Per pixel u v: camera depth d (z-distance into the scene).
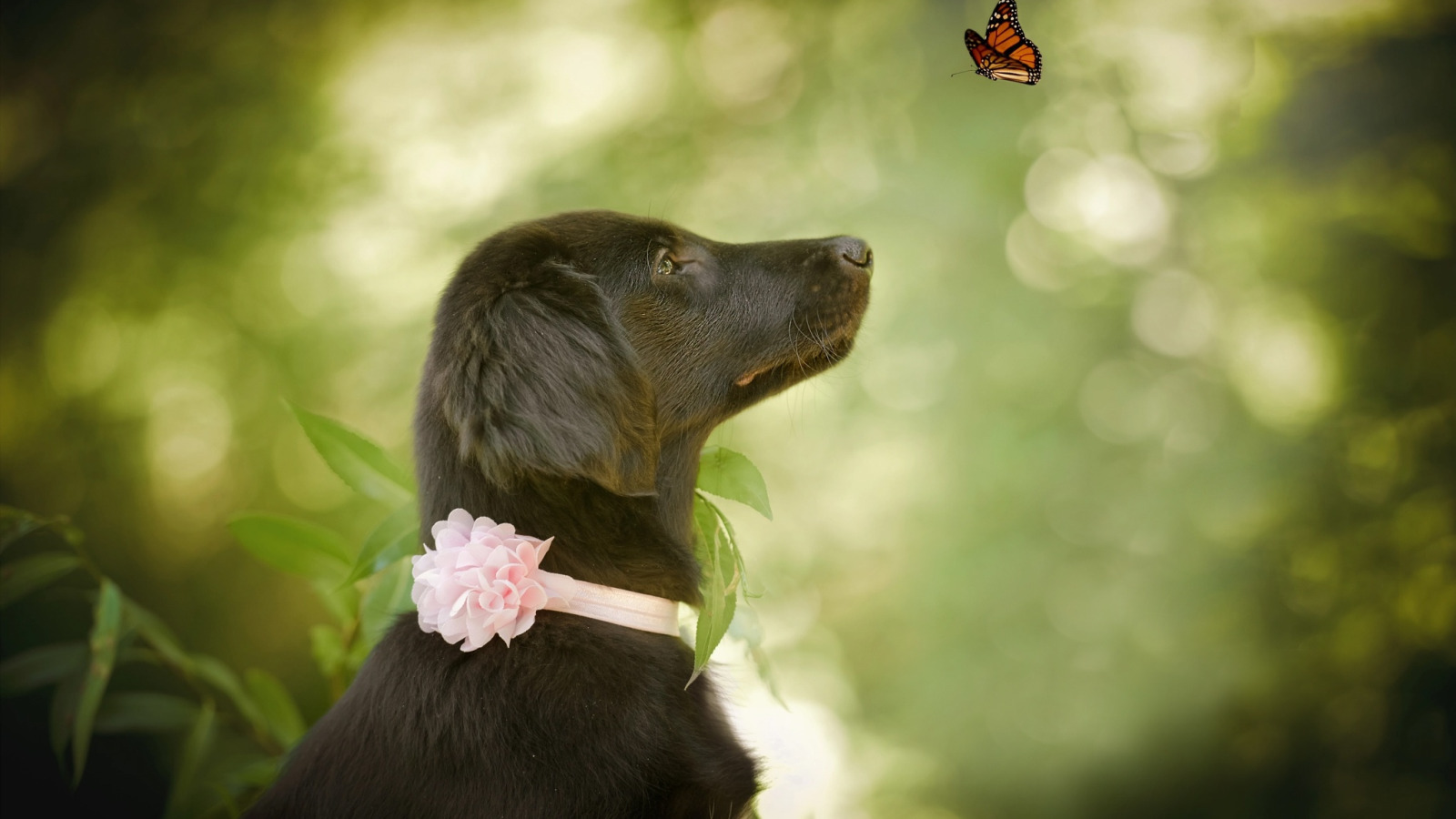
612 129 6.99
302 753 2.61
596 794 2.35
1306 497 6.64
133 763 7.68
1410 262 6.85
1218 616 6.59
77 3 7.99
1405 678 6.93
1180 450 6.62
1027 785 6.44
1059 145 6.68
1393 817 6.92
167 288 7.52
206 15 7.86
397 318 6.86
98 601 3.25
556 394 2.54
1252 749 6.86
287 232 7.28
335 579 3.51
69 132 7.88
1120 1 6.91
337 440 3.21
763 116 7.18
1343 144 6.99
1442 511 6.77
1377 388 6.86
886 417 6.66
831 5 7.18
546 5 7.52
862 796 6.57
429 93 7.31
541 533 2.61
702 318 3.04
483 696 2.40
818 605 7.22
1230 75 6.96
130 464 8.17
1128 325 6.67
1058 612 6.43
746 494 3.13
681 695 2.58
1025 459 6.43
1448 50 6.98
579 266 2.90
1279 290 6.90
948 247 6.57
